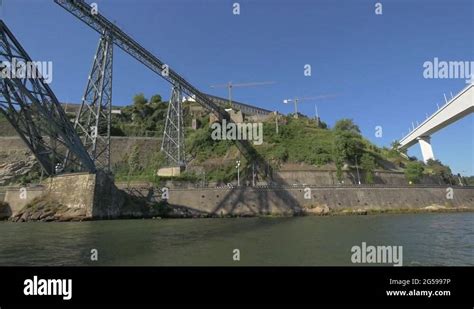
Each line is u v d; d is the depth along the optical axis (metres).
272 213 66.38
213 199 67.31
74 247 25.64
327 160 87.88
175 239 29.98
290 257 21.28
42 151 57.06
